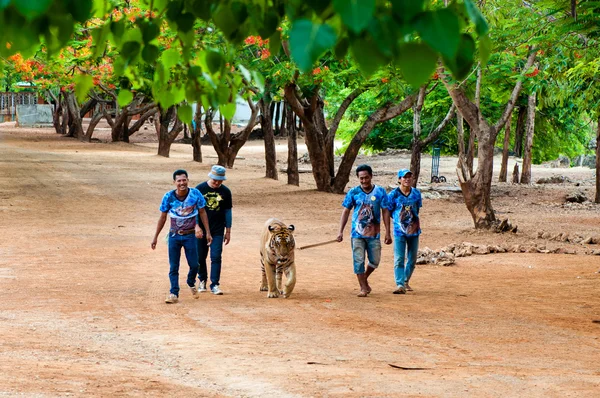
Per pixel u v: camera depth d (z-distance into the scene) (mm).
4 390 8195
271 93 46781
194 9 4219
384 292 18156
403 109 47062
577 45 25672
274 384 9328
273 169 56312
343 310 15414
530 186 55062
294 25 2924
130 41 4379
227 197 17453
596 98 33500
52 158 68938
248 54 36031
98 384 8906
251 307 15672
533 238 30281
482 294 18141
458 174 32094
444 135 77688
